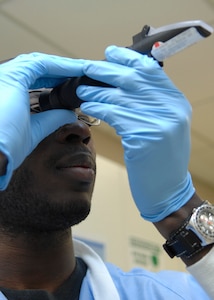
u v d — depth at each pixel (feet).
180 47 2.02
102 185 6.72
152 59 2.16
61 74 2.15
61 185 2.26
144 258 6.96
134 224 7.02
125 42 5.84
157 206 2.27
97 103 2.15
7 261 2.41
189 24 1.89
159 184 2.23
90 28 5.61
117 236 6.59
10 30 5.62
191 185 2.38
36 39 5.84
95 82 2.16
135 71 2.15
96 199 6.48
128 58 2.15
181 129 2.16
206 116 8.39
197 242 2.21
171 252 2.29
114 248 6.45
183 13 5.42
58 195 2.26
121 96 2.15
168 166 2.20
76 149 2.27
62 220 2.33
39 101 2.27
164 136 2.13
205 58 6.44
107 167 7.00
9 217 2.36
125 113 2.15
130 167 2.22
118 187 7.00
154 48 2.10
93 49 6.07
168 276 2.82
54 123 2.17
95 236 6.16
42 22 5.49
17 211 2.32
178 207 2.27
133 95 2.16
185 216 2.26
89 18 5.41
